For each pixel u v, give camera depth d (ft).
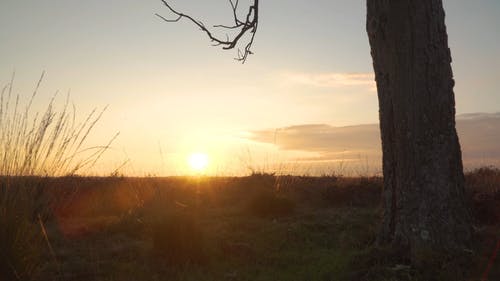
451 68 23.07
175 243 23.25
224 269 22.41
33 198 19.33
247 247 25.34
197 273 21.45
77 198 35.47
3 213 18.26
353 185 42.16
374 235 25.79
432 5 22.63
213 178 50.19
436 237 21.45
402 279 19.17
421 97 22.27
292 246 26.37
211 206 38.81
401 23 22.61
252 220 32.58
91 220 31.53
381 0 23.22
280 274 21.43
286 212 34.91
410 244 21.70
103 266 21.71
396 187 22.98
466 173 46.55
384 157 23.82
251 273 21.84
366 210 35.81
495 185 38.22
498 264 19.70
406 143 22.44
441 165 22.08
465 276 18.84
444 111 22.40
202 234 23.97
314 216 33.50
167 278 20.85
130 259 23.11
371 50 24.29
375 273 19.93
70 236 27.12
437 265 19.90
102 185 39.75
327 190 41.14
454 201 22.09
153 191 38.73
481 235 23.52
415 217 21.86
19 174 18.98
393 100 22.99
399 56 22.68
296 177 48.93
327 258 22.89
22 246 18.51
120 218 30.96
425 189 21.91
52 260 22.20
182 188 42.75
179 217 23.59
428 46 22.39
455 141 22.75
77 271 20.77
